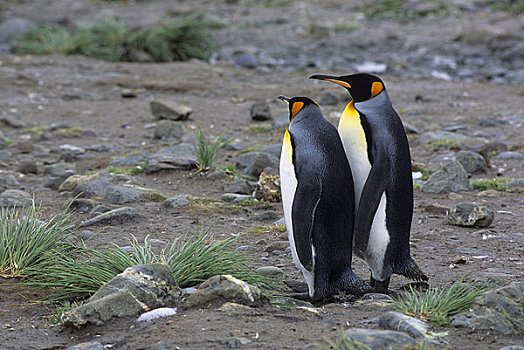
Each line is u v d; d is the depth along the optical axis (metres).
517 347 12.20
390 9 106.50
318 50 84.75
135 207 25.95
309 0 117.25
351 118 16.08
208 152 31.70
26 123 44.16
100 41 76.31
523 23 88.81
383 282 16.61
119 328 14.30
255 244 21.64
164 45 74.69
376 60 76.88
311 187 15.10
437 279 17.83
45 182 30.03
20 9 108.38
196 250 18.20
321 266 15.65
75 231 22.48
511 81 62.78
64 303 16.45
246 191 28.44
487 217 23.11
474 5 105.19
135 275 15.37
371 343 11.90
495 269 18.52
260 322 13.81
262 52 83.25
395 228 15.89
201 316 14.18
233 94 54.66
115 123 44.38
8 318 15.69
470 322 13.85
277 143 37.94
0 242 19.02
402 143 15.95
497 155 34.81
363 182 16.03
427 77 64.50
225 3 119.62
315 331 13.27
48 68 65.06
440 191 28.39
